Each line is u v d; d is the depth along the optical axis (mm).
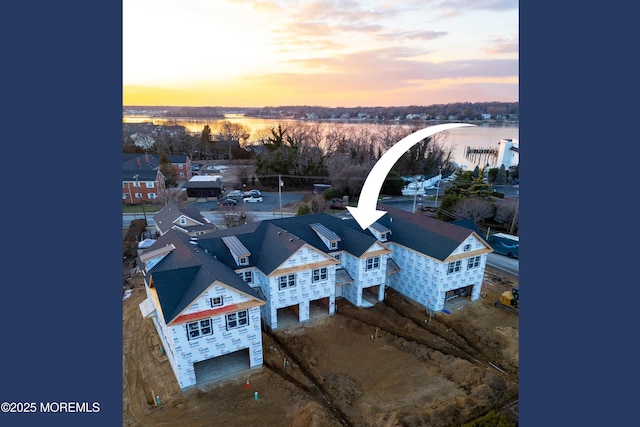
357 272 32500
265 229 33875
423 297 33406
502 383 23609
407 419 20578
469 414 21281
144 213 55781
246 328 24484
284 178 81250
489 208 52375
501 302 33250
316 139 110938
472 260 32875
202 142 117312
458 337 29344
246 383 23938
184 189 75750
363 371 25297
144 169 72562
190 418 21250
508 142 99938
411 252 34125
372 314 32125
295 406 21875
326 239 33000
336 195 68875
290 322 30953
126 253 42375
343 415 21641
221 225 54500
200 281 23297
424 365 25922
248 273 30234
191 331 22656
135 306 32562
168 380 24203
